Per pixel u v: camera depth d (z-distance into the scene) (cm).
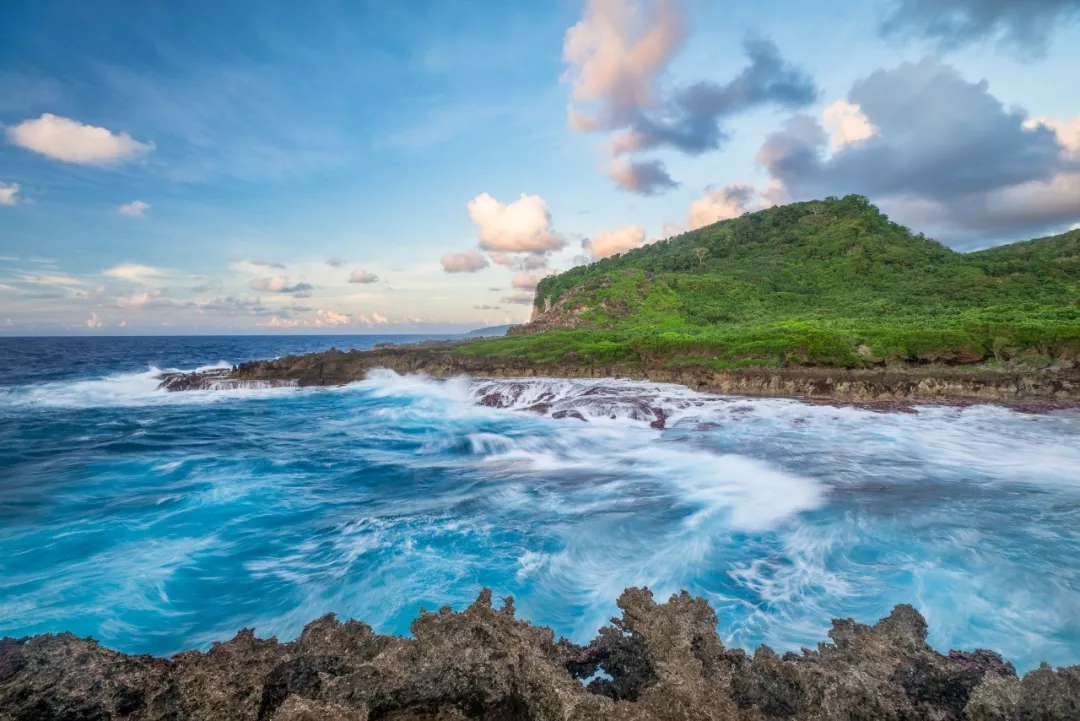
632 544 1115
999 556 1002
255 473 1734
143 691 501
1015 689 494
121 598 926
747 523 1207
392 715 509
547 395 3122
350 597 923
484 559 1059
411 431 2395
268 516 1330
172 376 4062
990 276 6962
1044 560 980
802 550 1060
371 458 1931
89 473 1728
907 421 2264
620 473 1669
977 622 798
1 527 1252
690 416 2436
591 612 859
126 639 809
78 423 2609
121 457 1945
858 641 607
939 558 1000
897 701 520
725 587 923
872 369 3216
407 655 549
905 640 607
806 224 11300
